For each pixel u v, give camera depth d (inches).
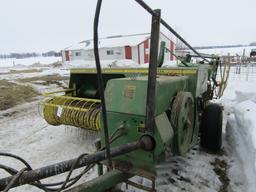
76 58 1299.2
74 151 145.6
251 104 149.3
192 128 107.3
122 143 80.0
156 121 75.4
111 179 74.7
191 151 141.3
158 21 67.4
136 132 76.7
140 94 76.2
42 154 144.0
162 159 82.9
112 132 82.2
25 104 294.8
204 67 139.9
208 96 168.7
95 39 50.7
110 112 81.7
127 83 79.6
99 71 54.6
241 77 461.4
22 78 599.5
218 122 133.6
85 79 171.0
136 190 100.6
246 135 119.2
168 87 86.5
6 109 267.6
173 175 115.0
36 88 418.9
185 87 106.3
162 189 103.8
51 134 179.0
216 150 138.2
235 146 135.1
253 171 97.1
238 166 120.9
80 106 141.6
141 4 58.4
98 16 49.1
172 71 120.2
